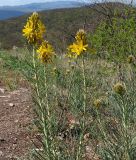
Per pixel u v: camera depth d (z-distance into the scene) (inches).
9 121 52.1
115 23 70.5
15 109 57.6
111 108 44.9
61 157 32.4
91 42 71.5
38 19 30.2
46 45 34.2
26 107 57.7
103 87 55.2
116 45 68.2
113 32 70.5
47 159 31.1
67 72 61.6
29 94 65.1
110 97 47.2
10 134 47.1
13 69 90.4
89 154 37.5
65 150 33.7
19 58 94.0
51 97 49.8
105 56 69.3
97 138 37.8
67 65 70.9
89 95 43.1
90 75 55.2
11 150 42.7
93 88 46.1
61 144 34.9
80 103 46.8
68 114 47.9
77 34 32.2
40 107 31.5
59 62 72.5
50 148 31.5
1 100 63.9
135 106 36.0
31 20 30.1
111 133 37.5
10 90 72.8
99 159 36.6
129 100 37.3
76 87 51.8
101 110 44.3
